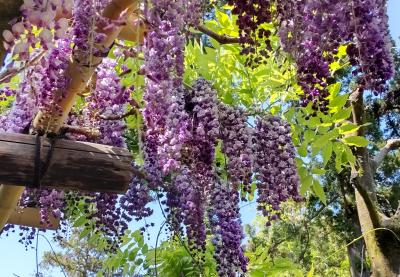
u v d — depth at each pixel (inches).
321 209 371.9
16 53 43.9
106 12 61.0
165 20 58.8
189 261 131.3
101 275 133.1
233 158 85.4
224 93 109.2
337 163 124.2
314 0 56.6
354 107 181.8
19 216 103.2
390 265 198.2
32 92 63.1
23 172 70.6
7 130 76.5
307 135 114.2
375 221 201.2
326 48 57.7
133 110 86.9
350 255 368.8
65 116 71.3
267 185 84.8
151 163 85.7
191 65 115.2
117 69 96.2
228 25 108.0
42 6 42.9
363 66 56.0
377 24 55.6
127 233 130.6
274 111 112.1
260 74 109.4
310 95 61.1
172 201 95.3
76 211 113.7
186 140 82.4
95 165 73.2
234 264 85.6
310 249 411.8
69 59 60.7
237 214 87.0
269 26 78.4
